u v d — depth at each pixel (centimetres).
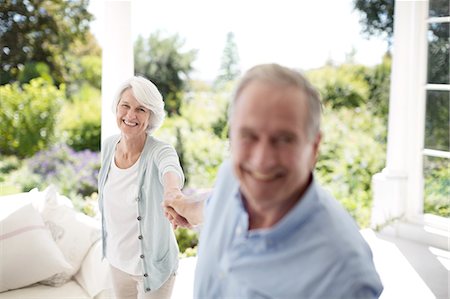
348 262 91
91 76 753
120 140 256
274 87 91
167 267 249
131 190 245
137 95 239
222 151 721
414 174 473
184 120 739
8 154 706
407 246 449
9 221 308
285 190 93
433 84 457
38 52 724
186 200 169
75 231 323
